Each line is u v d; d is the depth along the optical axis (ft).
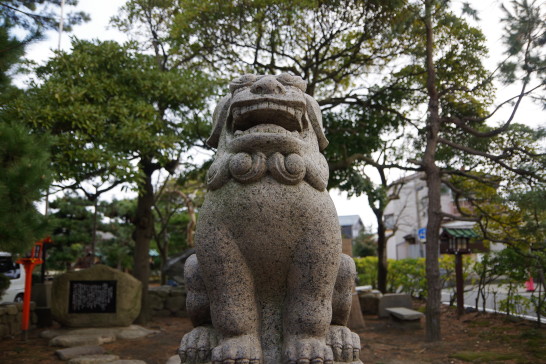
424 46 19.61
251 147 6.03
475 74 20.03
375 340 18.08
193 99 20.47
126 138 17.81
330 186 23.07
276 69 22.99
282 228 5.95
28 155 10.42
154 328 21.49
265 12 20.29
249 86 6.92
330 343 6.25
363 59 22.00
